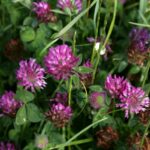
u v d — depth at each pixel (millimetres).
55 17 429
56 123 376
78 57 377
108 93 396
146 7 493
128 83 391
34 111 372
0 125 398
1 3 473
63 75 370
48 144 371
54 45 433
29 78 375
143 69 435
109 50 449
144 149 388
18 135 386
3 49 456
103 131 392
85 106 399
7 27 461
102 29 423
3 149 385
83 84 386
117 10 500
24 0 441
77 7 434
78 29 451
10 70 444
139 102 387
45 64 371
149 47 428
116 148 395
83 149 406
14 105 385
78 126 409
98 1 402
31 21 433
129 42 458
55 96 404
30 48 425
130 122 397
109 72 436
